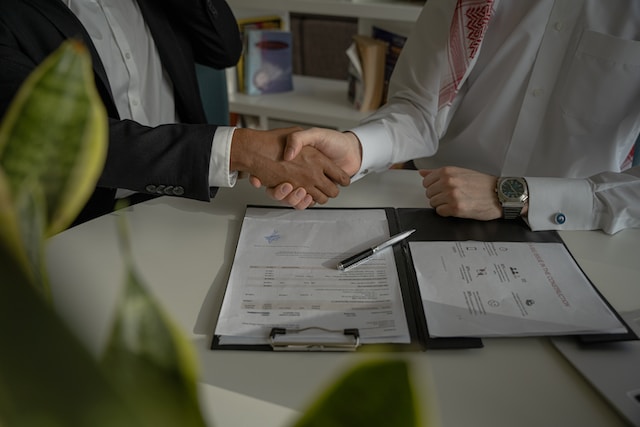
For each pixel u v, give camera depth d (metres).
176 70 1.31
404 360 0.18
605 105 1.04
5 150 0.20
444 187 0.85
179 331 0.18
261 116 2.01
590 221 0.81
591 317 0.61
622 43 0.97
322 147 0.90
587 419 0.49
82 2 1.22
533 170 1.19
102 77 1.07
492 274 0.69
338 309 0.62
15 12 0.98
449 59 1.05
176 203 0.86
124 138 0.82
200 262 0.71
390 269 0.69
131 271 0.17
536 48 1.06
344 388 0.18
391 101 1.17
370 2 1.68
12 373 0.15
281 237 0.77
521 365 0.55
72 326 0.14
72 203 0.20
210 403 0.50
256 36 1.95
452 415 0.49
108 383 0.15
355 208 0.86
